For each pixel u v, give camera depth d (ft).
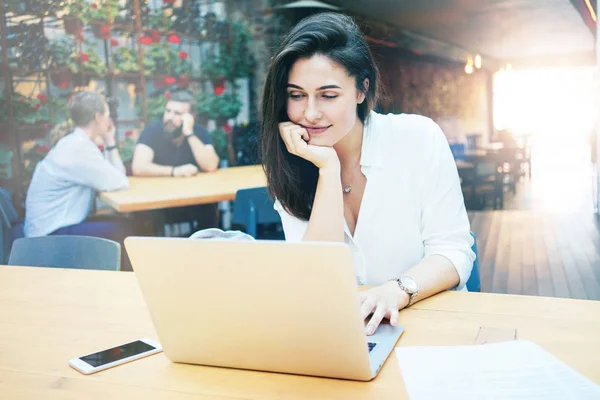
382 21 24.16
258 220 11.12
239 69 19.71
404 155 5.19
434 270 4.58
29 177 14.90
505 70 28.58
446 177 5.15
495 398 2.72
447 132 30.32
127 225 13.61
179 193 12.03
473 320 3.90
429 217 5.15
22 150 14.93
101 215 13.99
